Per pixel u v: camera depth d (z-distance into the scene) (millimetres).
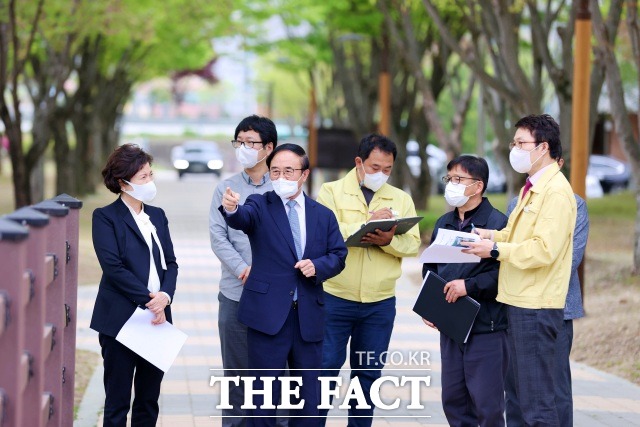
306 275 7645
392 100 35344
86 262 21031
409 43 26500
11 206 37312
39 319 5797
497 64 21469
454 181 8133
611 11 18734
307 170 7793
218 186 8641
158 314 7723
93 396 10742
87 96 42156
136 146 7879
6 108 24000
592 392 11555
